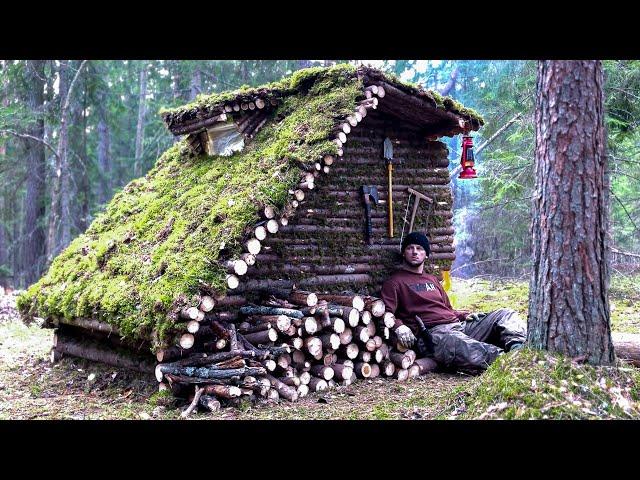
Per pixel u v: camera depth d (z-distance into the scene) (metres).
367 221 7.36
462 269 15.79
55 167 18.92
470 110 7.54
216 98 7.43
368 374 6.75
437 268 8.06
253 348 5.89
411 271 7.45
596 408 4.47
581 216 4.73
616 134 10.48
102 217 8.69
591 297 4.75
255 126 7.59
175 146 9.25
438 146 8.16
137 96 26.28
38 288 8.12
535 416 4.41
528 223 14.04
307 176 6.30
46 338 10.45
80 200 20.19
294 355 6.29
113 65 23.33
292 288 6.57
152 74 24.89
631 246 15.30
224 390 5.56
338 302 6.64
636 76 10.38
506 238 15.02
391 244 7.62
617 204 13.61
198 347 5.98
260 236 6.00
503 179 12.14
